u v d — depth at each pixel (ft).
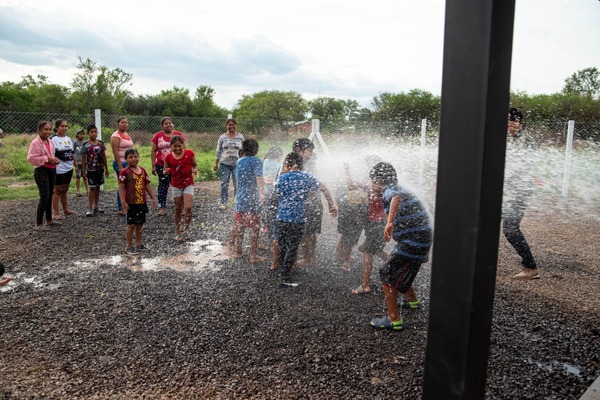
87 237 20.24
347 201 15.03
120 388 8.52
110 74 101.76
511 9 4.33
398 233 10.73
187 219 20.15
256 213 16.60
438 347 5.02
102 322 11.42
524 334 10.96
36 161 20.65
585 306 12.74
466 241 4.61
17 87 142.20
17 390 8.39
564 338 10.77
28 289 13.76
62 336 10.66
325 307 12.48
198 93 127.13
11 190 33.50
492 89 4.32
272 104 77.51
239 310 12.21
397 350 10.07
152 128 48.11
